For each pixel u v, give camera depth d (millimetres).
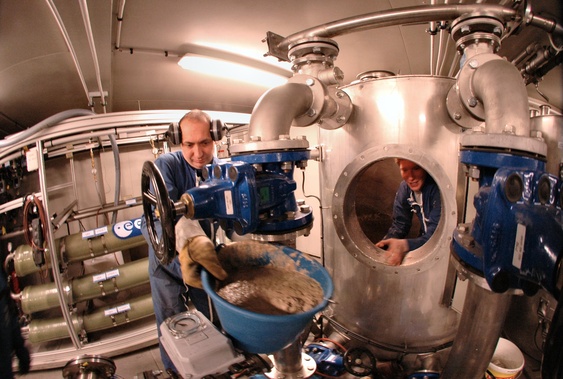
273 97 980
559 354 491
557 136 1691
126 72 2367
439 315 1407
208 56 2197
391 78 1307
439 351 1429
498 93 839
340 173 1459
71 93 2457
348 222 1494
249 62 2391
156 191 702
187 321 814
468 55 1118
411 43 2002
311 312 569
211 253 761
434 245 1368
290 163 909
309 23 1774
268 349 643
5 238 2768
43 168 2207
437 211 1690
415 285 1380
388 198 2418
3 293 922
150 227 861
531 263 642
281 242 929
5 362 873
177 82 2715
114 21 1628
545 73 1718
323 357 1452
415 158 1303
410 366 1456
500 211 637
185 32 1837
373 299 1449
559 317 495
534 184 651
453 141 1287
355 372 1328
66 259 2566
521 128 785
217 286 735
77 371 1502
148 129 2562
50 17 1312
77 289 2545
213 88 2961
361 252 1438
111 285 2619
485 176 813
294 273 792
